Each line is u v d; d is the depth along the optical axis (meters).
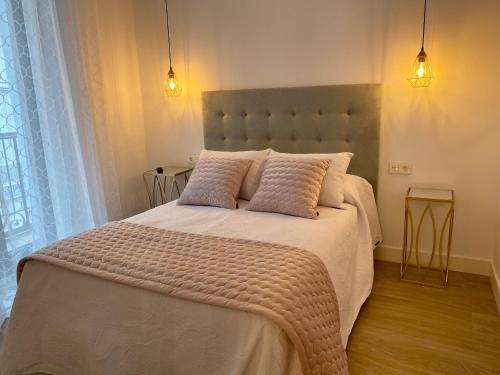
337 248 2.00
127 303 1.56
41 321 1.77
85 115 3.02
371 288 2.51
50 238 2.83
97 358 1.63
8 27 2.41
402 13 2.67
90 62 3.05
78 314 1.68
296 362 1.29
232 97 3.29
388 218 3.02
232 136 3.38
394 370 1.86
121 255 1.77
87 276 1.67
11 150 2.50
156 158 3.86
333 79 2.96
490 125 2.60
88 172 3.08
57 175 2.83
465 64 2.58
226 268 1.58
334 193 2.52
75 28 2.89
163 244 1.90
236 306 1.33
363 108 2.86
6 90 2.45
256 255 1.71
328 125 2.99
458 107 2.65
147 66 3.66
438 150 2.76
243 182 2.83
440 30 2.59
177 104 3.63
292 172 2.48
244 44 3.21
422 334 2.13
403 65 2.74
